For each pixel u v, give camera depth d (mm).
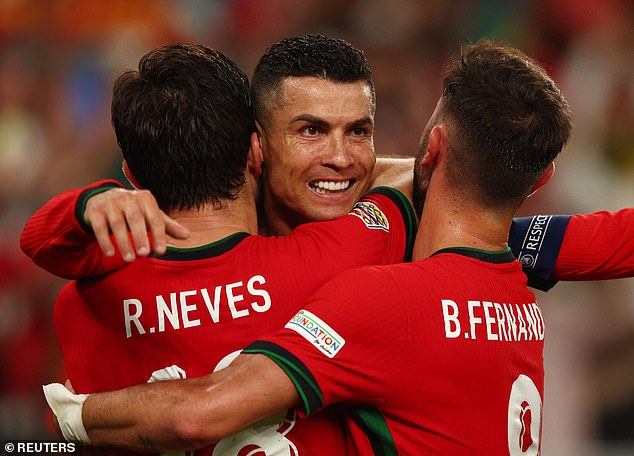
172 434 6723
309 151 7961
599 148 25844
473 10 28438
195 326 7297
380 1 28516
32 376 21719
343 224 7930
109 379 7586
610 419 18922
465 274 7621
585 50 27531
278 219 8531
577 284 20062
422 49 28000
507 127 7609
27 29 28672
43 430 17125
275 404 6793
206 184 7562
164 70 7648
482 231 7902
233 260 7445
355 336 7000
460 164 7824
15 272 22531
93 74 28125
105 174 26328
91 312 7645
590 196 24672
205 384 6828
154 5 28984
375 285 7199
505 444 7578
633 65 27219
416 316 7219
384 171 9102
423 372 7207
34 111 27672
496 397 7551
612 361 19453
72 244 6891
